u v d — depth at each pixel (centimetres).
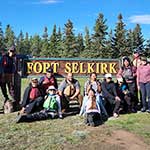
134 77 1154
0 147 744
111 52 7119
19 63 1175
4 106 1138
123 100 1121
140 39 7319
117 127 920
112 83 1094
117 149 743
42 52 9044
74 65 1211
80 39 8100
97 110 966
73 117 1055
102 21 7069
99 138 812
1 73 1134
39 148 737
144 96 1138
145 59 1134
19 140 796
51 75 1120
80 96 1114
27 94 1028
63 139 800
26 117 978
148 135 851
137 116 1071
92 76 1105
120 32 7131
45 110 1033
